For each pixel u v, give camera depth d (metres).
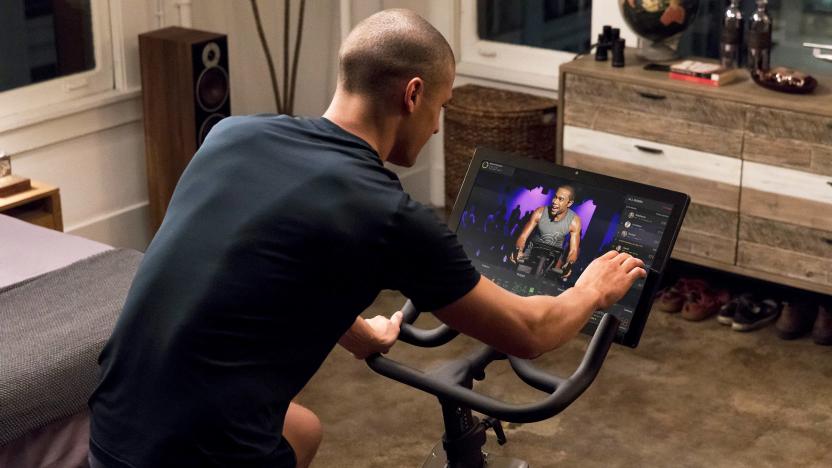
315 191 1.62
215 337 1.60
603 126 3.89
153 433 1.62
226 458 1.62
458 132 4.40
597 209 1.94
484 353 1.83
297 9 4.70
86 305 2.67
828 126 3.40
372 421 3.31
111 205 4.29
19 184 3.61
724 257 3.77
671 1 3.77
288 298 1.62
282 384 1.66
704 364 3.61
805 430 3.21
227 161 1.70
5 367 2.38
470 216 2.06
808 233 3.56
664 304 3.96
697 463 3.06
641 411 3.34
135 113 4.26
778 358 3.64
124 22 4.12
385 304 4.08
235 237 1.62
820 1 3.94
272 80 4.45
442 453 1.88
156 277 1.66
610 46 3.93
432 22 4.86
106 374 1.70
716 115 3.62
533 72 4.67
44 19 3.98
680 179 3.78
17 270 2.95
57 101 4.03
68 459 2.48
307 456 2.07
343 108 1.72
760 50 3.71
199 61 4.01
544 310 1.71
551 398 1.67
